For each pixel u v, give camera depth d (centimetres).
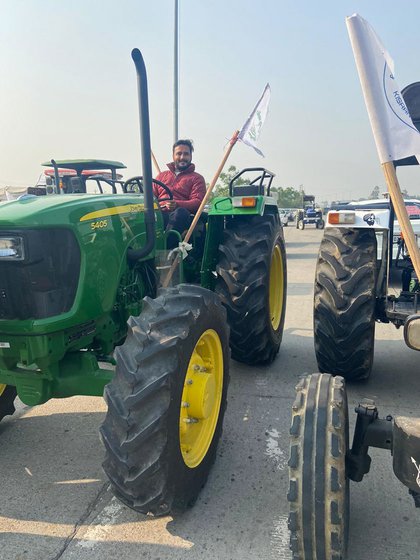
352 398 350
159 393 200
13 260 213
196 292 238
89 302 237
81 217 236
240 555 204
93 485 257
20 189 1323
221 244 374
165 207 378
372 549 205
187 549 208
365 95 168
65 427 319
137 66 243
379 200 868
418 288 367
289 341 494
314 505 167
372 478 254
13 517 232
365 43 166
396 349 459
